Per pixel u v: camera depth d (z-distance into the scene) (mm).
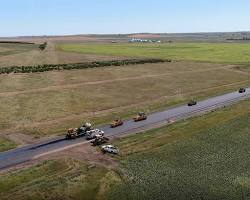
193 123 111000
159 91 157750
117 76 187000
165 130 104375
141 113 117000
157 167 79375
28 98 137500
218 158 85250
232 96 155500
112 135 100438
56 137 98438
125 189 69938
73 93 147500
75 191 68875
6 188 69188
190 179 74312
